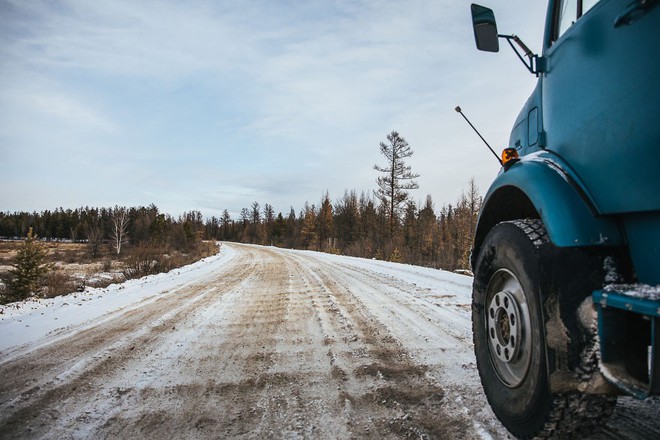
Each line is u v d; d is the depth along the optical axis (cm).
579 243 139
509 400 176
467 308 557
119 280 1264
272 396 263
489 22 220
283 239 8156
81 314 625
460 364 310
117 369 335
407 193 3856
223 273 1370
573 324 140
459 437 195
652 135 119
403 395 252
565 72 172
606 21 142
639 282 132
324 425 217
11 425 232
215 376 309
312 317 525
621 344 131
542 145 199
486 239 207
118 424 230
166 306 668
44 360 370
